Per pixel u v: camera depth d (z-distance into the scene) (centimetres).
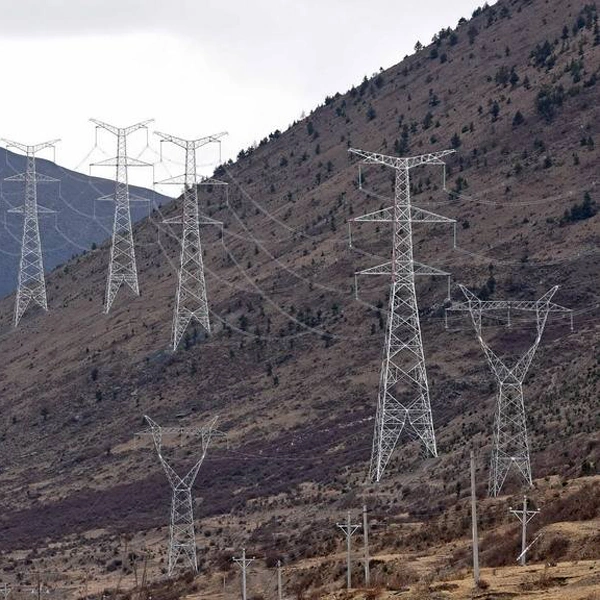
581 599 15225
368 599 18588
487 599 16088
